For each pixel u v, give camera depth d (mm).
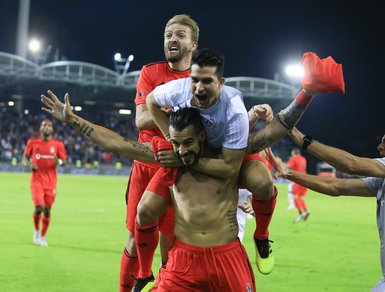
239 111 4508
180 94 4637
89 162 48375
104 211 18125
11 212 16938
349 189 5355
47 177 11633
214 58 4363
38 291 7520
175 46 5934
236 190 4805
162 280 4723
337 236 13867
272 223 16500
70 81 45438
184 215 4691
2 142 46688
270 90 47438
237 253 4703
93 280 8227
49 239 12055
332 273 9250
